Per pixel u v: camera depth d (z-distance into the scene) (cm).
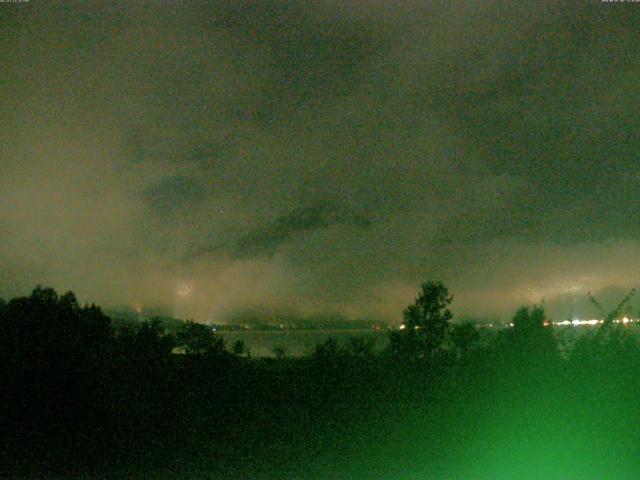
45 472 1016
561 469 980
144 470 1027
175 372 1269
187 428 1202
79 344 1161
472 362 1177
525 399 1055
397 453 1078
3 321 1143
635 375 1028
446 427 1138
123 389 1167
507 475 962
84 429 1138
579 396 1023
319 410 1252
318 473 990
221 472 1005
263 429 1205
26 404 1121
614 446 989
